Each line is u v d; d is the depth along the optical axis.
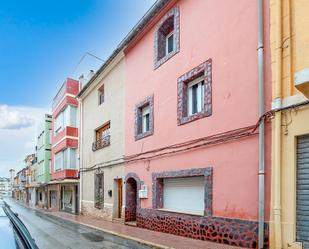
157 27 11.89
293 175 6.01
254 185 6.96
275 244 6.12
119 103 14.99
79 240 9.70
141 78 12.95
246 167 7.24
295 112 6.11
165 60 11.17
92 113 18.94
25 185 56.06
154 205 11.09
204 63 9.06
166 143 10.70
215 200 8.14
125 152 13.91
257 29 7.32
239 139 7.54
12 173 102.06
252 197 6.98
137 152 12.78
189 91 10.12
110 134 15.84
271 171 6.47
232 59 8.04
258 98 7.07
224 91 8.22
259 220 6.57
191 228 8.96
